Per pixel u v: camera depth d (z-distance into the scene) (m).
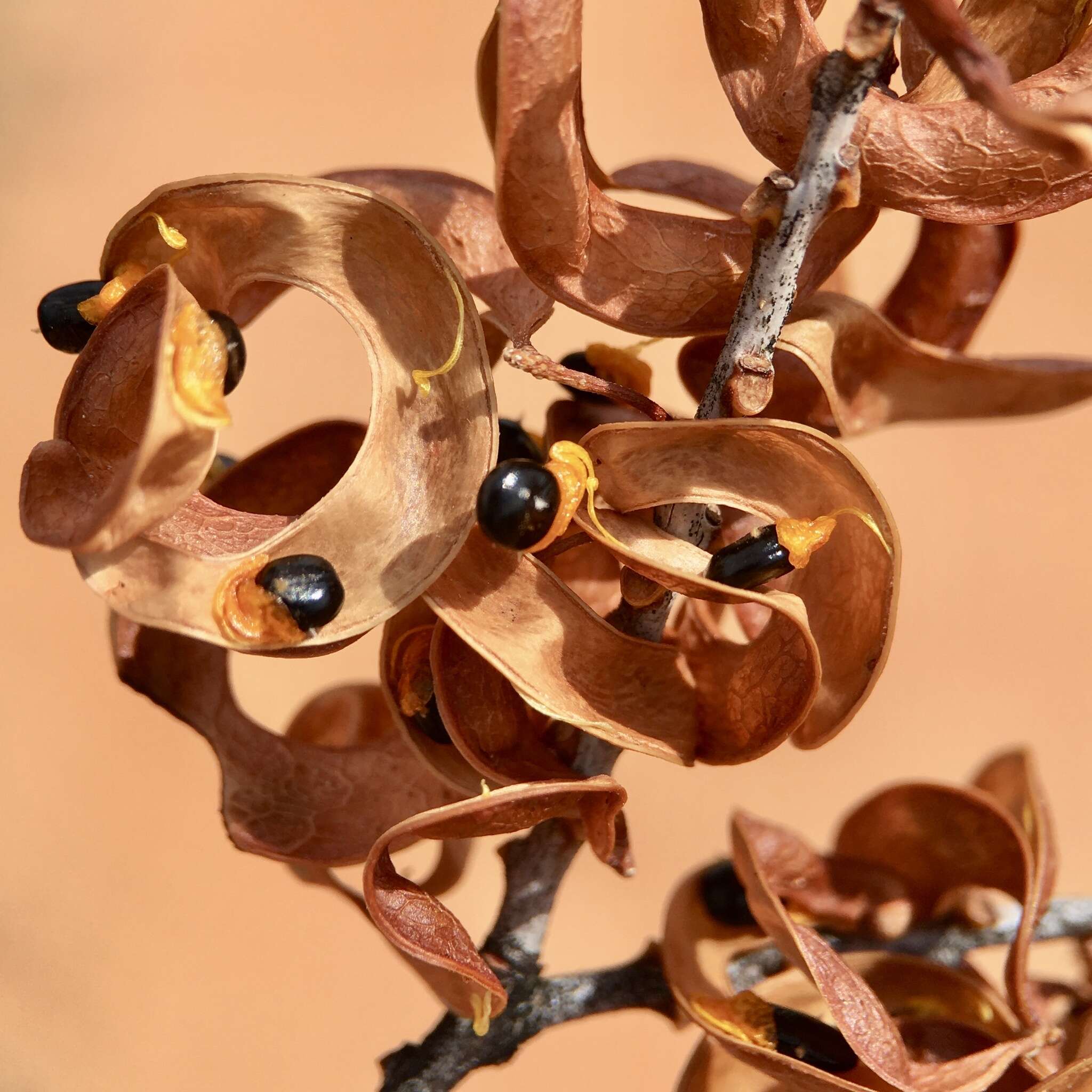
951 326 0.23
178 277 0.21
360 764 0.22
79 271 0.63
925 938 0.24
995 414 0.23
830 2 0.25
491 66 0.21
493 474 0.20
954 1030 0.23
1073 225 0.60
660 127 0.59
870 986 0.23
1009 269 0.22
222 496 0.22
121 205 0.64
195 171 0.64
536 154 0.20
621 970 0.23
